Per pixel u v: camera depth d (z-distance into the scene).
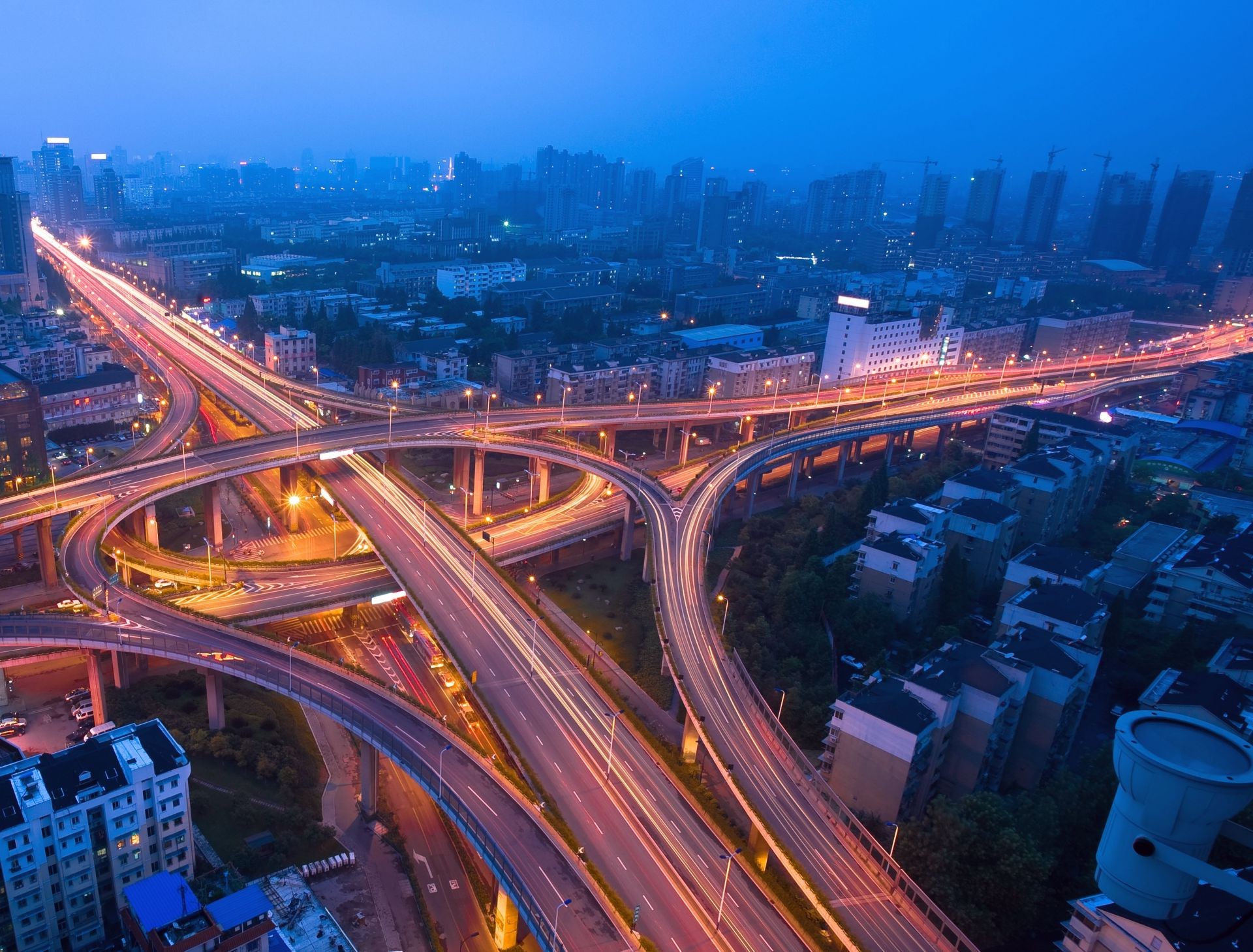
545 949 113.75
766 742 156.88
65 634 171.75
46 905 120.25
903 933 118.62
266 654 174.38
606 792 143.88
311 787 167.75
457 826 135.50
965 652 161.50
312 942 126.12
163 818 128.88
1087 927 103.50
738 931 119.56
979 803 137.00
